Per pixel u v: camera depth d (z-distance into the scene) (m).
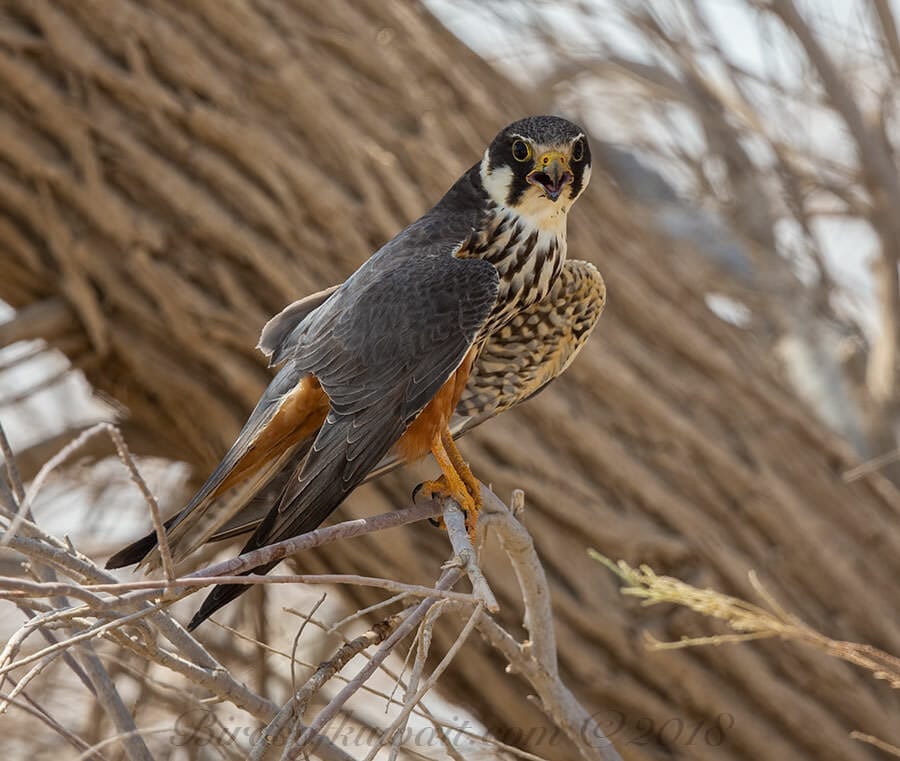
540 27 15.16
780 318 16.34
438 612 6.02
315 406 8.25
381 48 12.00
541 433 11.43
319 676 6.11
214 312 11.13
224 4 11.45
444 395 8.40
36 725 10.11
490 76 13.36
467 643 11.16
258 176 11.25
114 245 11.20
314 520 7.71
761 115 15.32
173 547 7.78
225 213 11.19
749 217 16.58
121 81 11.12
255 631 12.23
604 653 11.22
